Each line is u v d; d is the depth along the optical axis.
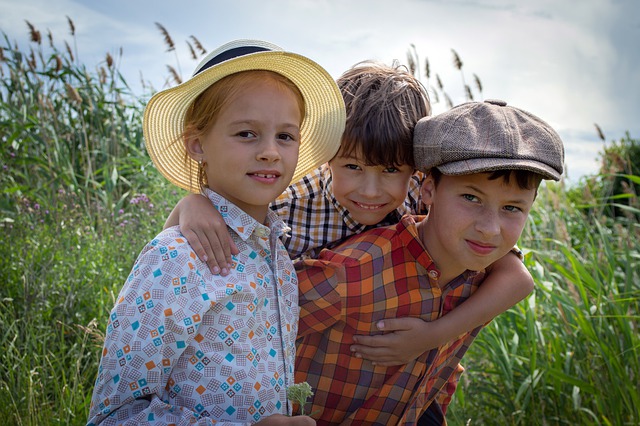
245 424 1.47
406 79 2.04
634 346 3.31
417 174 2.21
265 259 1.72
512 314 3.64
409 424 1.99
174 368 1.52
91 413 1.52
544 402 3.46
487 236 1.69
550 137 1.74
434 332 1.89
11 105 5.86
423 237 1.92
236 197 1.66
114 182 5.15
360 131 1.87
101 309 3.24
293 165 1.68
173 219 1.80
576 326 3.58
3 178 5.11
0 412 2.67
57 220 4.15
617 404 3.23
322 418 2.02
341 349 1.95
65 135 5.82
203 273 1.54
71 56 6.13
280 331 1.70
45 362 2.94
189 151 1.73
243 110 1.60
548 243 4.42
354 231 2.13
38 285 3.35
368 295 1.87
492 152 1.66
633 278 4.02
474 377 3.52
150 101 1.73
